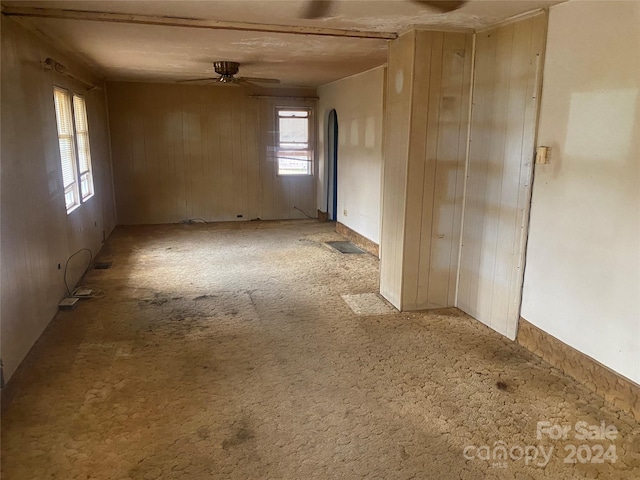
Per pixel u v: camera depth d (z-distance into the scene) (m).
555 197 2.93
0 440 2.27
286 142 8.14
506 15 3.10
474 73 3.63
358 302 4.18
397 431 2.38
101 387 2.75
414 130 3.63
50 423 2.40
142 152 7.52
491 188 3.52
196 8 2.92
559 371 2.97
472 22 3.30
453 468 2.13
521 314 3.32
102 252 5.93
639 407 2.46
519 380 2.87
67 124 4.57
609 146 2.54
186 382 2.82
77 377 2.85
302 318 3.81
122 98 7.26
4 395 2.56
